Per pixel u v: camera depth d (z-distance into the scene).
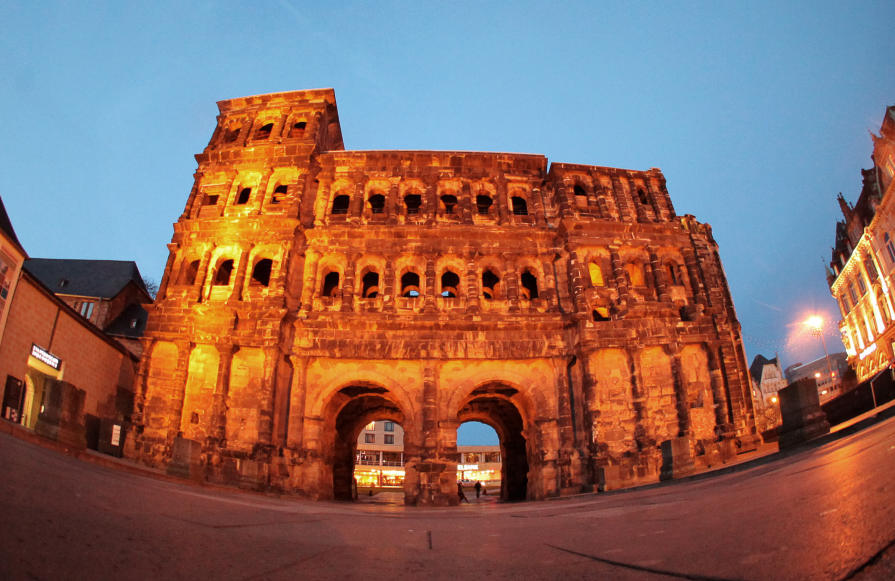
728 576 3.49
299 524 9.48
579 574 4.38
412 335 41.81
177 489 15.41
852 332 86.88
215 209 46.38
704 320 43.75
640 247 46.44
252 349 40.72
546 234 45.88
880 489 5.34
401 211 47.47
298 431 39.47
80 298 60.88
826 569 3.21
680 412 40.09
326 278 48.69
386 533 8.89
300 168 47.22
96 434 41.91
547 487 38.97
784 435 22.64
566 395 40.81
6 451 7.88
